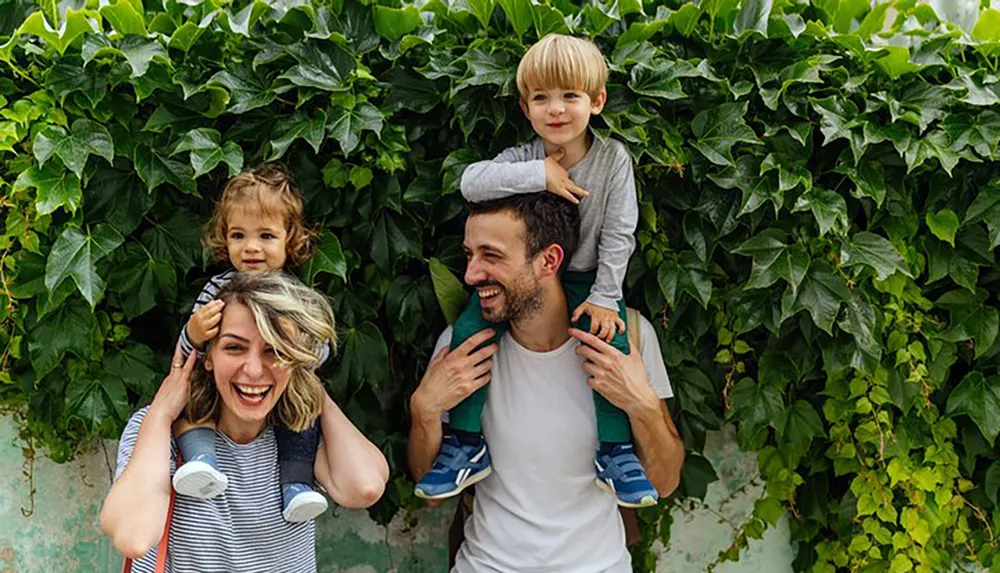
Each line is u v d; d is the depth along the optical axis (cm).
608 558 215
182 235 221
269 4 220
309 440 201
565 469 215
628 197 216
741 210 225
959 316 245
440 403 214
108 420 218
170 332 226
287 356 182
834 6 250
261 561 189
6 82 212
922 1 288
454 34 232
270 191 205
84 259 208
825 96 237
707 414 243
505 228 207
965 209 241
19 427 226
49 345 212
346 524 245
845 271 236
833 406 246
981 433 250
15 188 201
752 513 257
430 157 234
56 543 228
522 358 220
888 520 243
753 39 235
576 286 224
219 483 178
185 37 213
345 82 219
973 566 263
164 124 214
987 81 238
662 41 234
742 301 236
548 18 224
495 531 215
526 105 216
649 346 226
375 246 226
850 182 240
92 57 206
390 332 239
